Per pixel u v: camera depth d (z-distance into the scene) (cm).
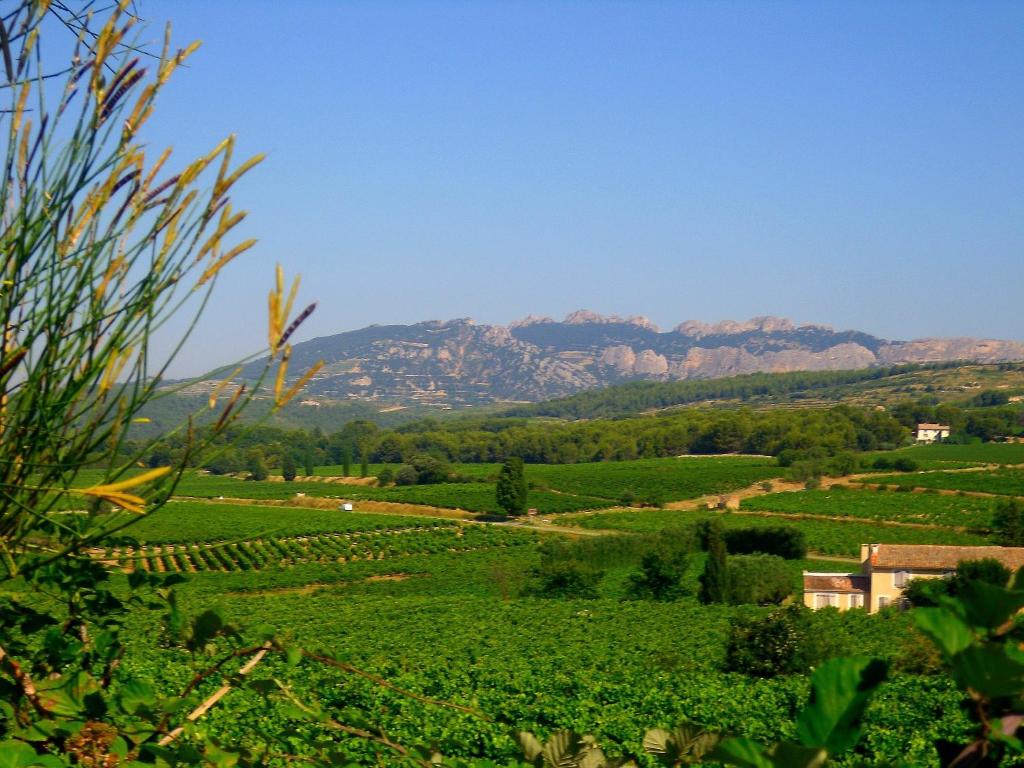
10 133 254
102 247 254
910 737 1888
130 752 265
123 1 253
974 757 160
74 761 263
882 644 3675
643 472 12331
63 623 308
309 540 8256
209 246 254
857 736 166
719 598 5350
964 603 163
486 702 2294
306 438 14200
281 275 250
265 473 11794
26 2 258
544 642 4109
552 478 12112
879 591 4847
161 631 323
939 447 13938
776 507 9544
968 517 8644
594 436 15338
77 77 261
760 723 2119
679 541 6925
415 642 4144
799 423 14275
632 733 2005
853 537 7856
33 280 252
